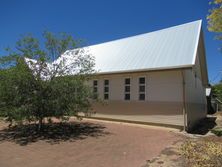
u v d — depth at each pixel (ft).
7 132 36.60
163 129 40.27
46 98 32.89
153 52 48.42
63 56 36.76
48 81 33.27
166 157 22.30
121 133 35.58
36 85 32.73
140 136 33.37
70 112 33.94
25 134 34.86
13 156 23.66
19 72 31.48
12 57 32.81
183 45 45.39
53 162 21.59
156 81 43.83
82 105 36.42
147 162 20.95
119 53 55.77
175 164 20.02
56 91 32.94
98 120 51.11
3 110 33.12
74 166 20.47
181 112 39.93
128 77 48.16
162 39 52.42
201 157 21.99
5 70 32.42
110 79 51.13
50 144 28.63
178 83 40.93
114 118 49.47
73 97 34.32
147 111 44.42
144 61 46.29
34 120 35.09
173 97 41.27
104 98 51.67
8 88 31.89
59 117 35.12
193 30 49.42
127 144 28.32
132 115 46.55
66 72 35.50
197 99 55.88
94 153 24.44
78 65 37.04
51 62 35.63
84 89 36.14
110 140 30.63
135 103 46.50
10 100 32.24
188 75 44.65
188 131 41.70
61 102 33.09
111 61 53.06
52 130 37.83
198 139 31.58
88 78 38.11
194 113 50.14
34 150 25.93
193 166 19.36
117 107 49.29
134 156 23.18
